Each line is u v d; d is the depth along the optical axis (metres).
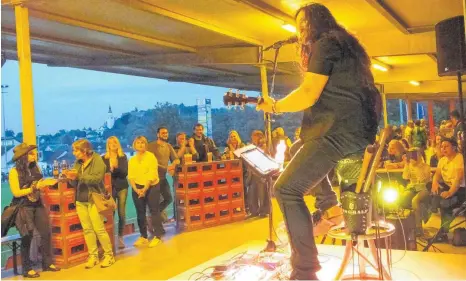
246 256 3.08
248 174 6.88
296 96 2.14
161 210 5.99
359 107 2.13
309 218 2.22
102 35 5.96
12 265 4.56
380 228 2.37
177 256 4.70
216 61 7.06
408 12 5.24
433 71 6.47
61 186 4.45
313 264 2.24
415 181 4.89
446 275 2.67
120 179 5.33
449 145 4.71
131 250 5.12
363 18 5.40
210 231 5.96
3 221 4.12
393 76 6.86
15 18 4.88
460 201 4.65
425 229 5.31
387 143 2.25
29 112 4.65
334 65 2.10
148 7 4.83
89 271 4.30
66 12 5.05
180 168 6.25
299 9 2.28
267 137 3.86
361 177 2.21
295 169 2.18
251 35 6.39
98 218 4.50
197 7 4.98
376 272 2.64
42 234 4.35
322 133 2.14
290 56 6.59
